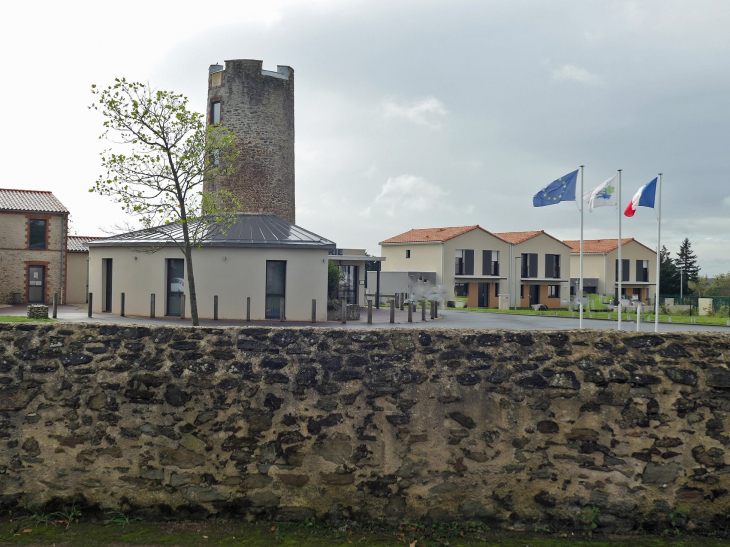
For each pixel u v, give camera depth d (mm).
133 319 24188
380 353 5328
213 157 21797
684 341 5301
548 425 5125
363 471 5105
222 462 5152
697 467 5000
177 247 25234
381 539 4836
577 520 5008
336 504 5102
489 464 5102
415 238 56125
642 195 21391
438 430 5141
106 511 5168
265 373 5250
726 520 4965
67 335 5441
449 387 5203
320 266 25828
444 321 28844
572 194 22297
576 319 33844
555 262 61062
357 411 5180
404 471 5105
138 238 26766
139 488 5176
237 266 25141
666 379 5121
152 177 19984
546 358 5266
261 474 5137
